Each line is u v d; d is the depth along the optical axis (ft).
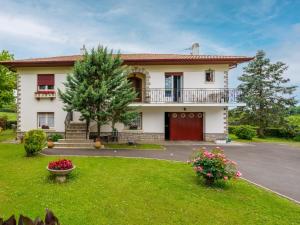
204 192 24.52
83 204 21.15
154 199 22.57
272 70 97.60
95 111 48.24
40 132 38.91
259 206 21.61
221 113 61.21
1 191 23.71
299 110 117.80
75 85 47.83
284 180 29.32
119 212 19.90
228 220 19.03
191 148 50.21
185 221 18.76
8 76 84.23
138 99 63.87
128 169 31.73
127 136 60.49
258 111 93.97
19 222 6.68
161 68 60.90
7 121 95.30
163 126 61.21
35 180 26.89
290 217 19.71
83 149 46.65
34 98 60.39
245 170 33.83
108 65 47.83
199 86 60.64
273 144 64.95
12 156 38.27
